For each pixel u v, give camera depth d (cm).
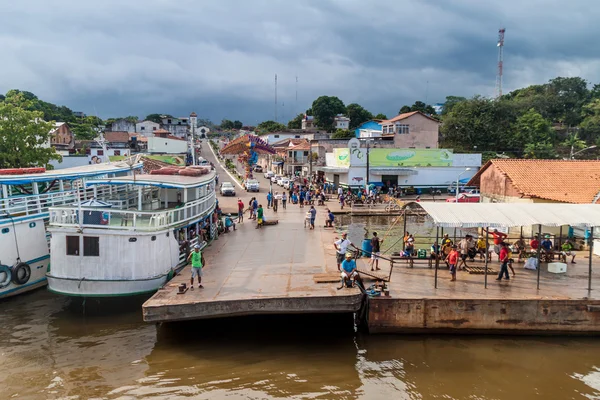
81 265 1633
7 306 1738
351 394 1147
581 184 2505
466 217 1589
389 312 1462
